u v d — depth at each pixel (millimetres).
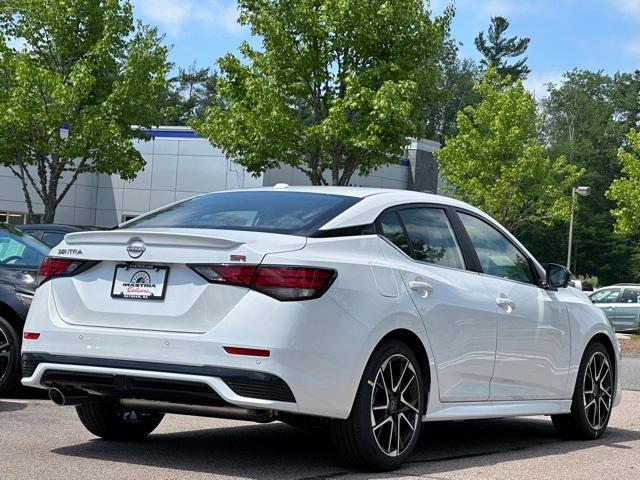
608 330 7852
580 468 6102
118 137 26688
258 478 5227
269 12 24828
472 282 6402
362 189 6273
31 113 26094
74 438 6387
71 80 26297
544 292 7180
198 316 5164
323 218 5648
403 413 5688
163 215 6051
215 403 5141
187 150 41750
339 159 25609
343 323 5262
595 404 7652
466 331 6191
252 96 25156
